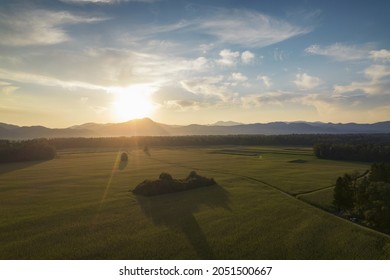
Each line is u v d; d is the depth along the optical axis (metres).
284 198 69.81
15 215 57.53
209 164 133.50
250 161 143.50
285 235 47.47
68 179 97.06
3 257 39.88
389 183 58.56
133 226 51.75
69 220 54.75
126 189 81.44
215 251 41.94
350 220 56.28
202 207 63.19
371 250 41.97
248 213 58.62
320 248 42.84
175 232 49.00
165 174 83.25
